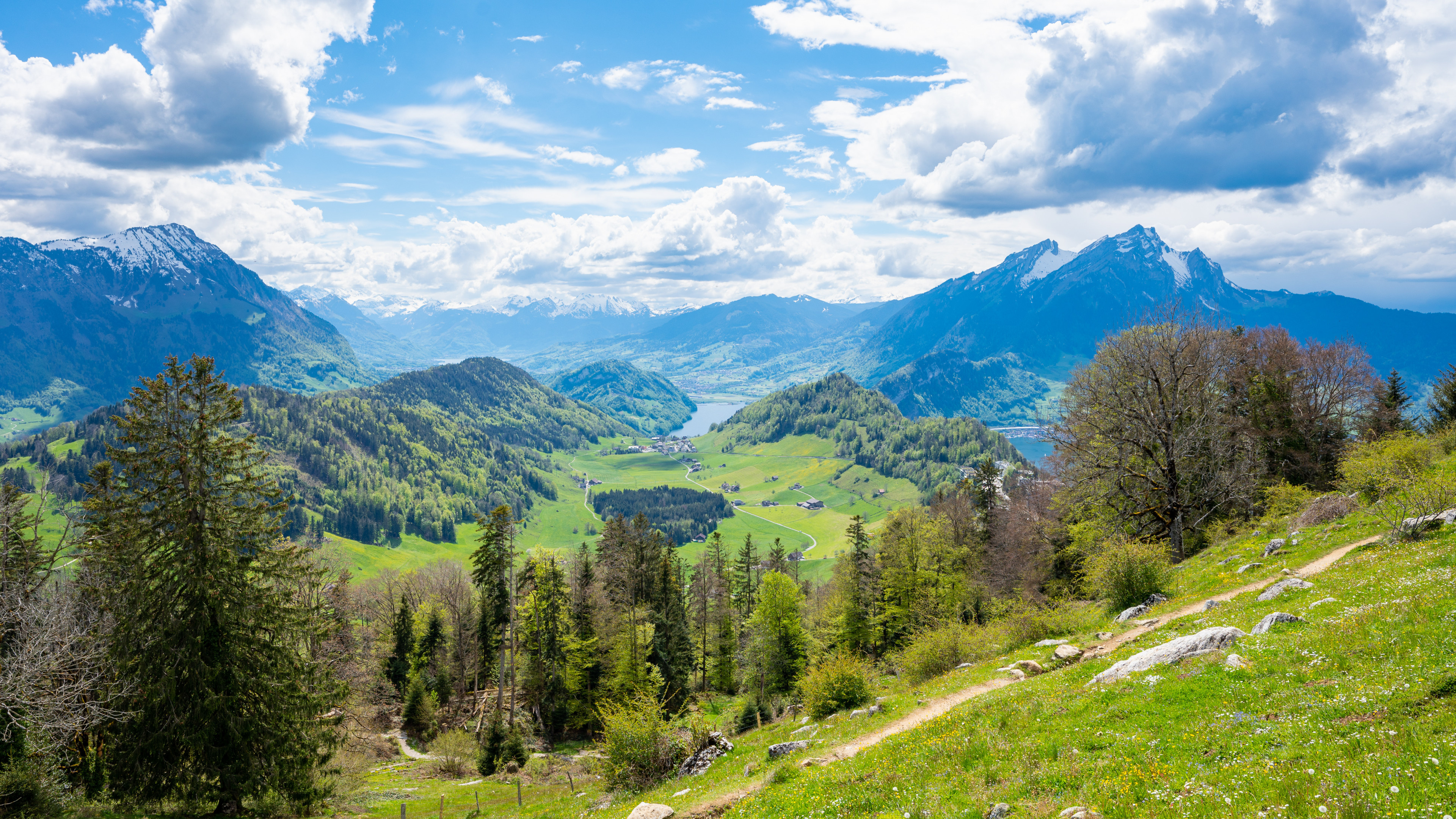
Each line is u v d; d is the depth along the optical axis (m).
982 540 69.94
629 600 73.69
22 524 31.42
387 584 98.06
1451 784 9.19
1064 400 54.91
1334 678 14.11
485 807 38.88
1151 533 47.25
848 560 73.12
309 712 32.28
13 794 25.27
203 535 28.67
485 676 75.62
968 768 15.87
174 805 29.53
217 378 29.73
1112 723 15.46
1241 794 10.66
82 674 27.66
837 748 22.16
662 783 26.08
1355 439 56.16
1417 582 18.58
